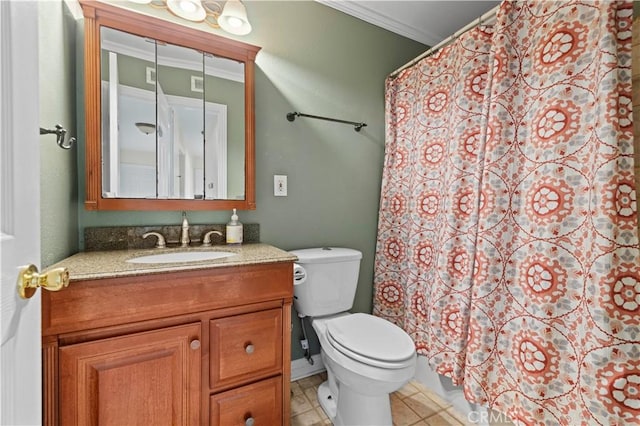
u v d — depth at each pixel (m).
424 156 1.69
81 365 0.81
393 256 1.89
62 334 0.79
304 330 1.67
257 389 1.08
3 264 0.41
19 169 0.46
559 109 1.08
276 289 1.11
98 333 0.83
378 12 1.84
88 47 1.16
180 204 1.35
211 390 0.99
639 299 0.91
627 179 0.95
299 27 1.66
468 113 1.41
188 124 1.37
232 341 1.03
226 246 1.39
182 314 0.94
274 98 1.60
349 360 1.19
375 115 1.95
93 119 1.16
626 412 0.91
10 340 0.43
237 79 1.46
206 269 0.97
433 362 1.50
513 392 1.18
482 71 1.38
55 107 0.97
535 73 1.16
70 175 1.10
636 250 0.93
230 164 1.46
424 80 1.69
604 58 0.95
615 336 0.93
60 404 0.79
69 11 1.10
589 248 0.98
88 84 1.16
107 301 0.83
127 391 0.87
